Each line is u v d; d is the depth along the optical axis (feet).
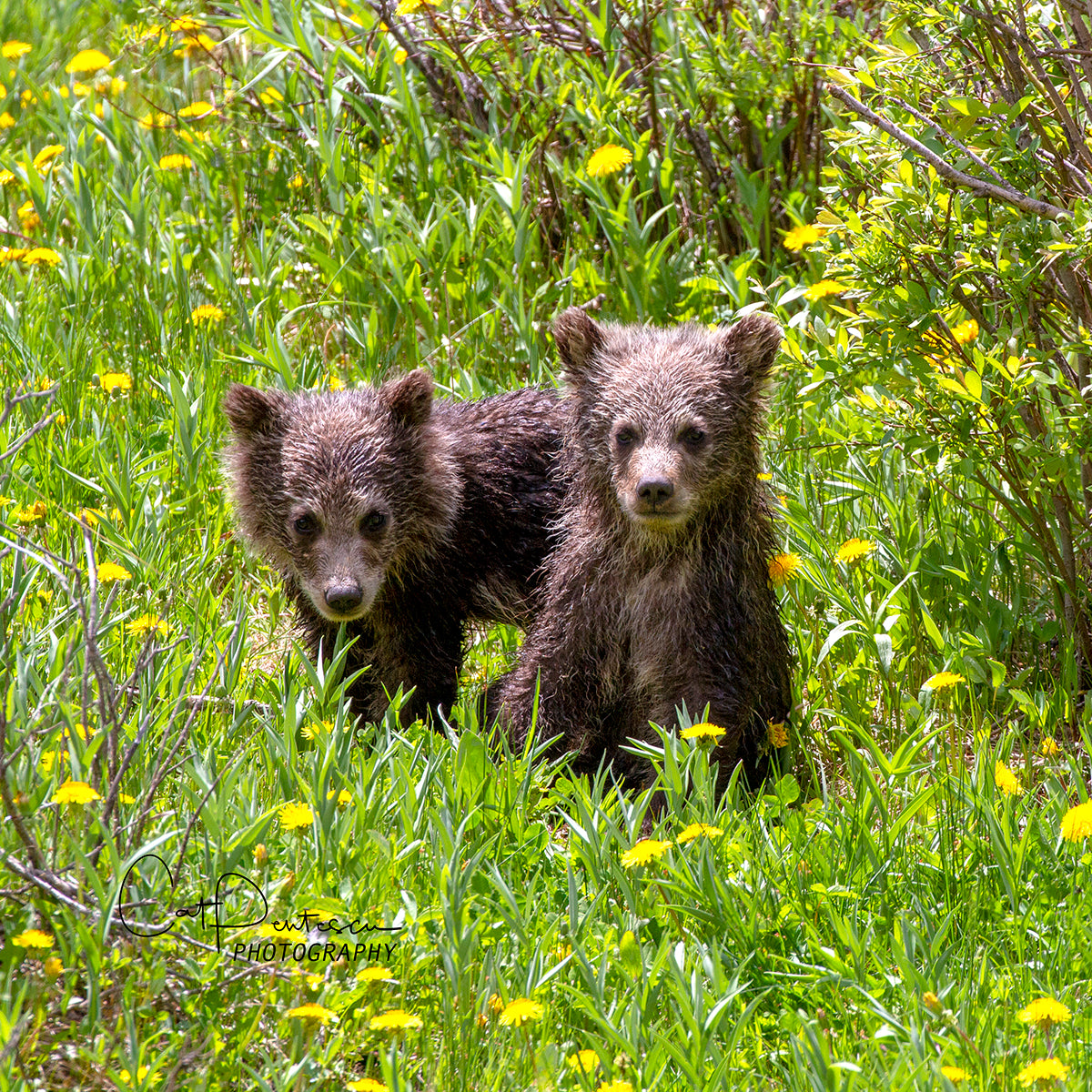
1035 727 32.48
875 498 37.60
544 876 25.86
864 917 24.36
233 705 28.89
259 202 51.31
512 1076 20.51
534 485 37.45
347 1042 20.95
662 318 44.29
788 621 36.65
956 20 30.91
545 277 48.52
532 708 33.30
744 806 30.07
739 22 46.70
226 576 38.14
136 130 54.85
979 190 30.09
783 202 47.65
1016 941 23.58
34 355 41.73
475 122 50.11
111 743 22.97
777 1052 21.54
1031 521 33.99
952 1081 19.48
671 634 32.73
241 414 34.53
